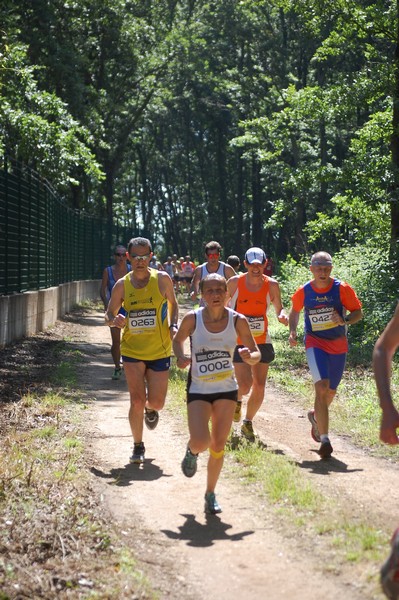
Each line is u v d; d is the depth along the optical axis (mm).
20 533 5723
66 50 32219
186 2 52750
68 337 20062
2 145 21609
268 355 9000
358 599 4609
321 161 39844
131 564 5262
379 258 20375
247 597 4773
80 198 39062
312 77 47812
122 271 13062
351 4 21172
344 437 9438
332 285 8531
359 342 18109
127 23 38625
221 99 58781
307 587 4852
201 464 7898
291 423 10344
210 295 6391
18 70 23250
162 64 44281
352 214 23203
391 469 7859
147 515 6367
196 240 75750
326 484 7141
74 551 5469
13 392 11578
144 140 70562
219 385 6391
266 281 9000
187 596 4828
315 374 8414
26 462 7336
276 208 23984
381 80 20828
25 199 19281
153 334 7984
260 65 46344
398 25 20547
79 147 24625
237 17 46844
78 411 10594
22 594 4691
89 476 7438
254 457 7949
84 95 35125
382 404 3354
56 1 32594
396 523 5961
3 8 24578
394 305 18641
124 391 12547
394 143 21078
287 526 5941
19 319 18016
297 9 22000
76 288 31688
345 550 5367
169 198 76062
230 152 63812
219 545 5652
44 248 22406
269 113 46469
